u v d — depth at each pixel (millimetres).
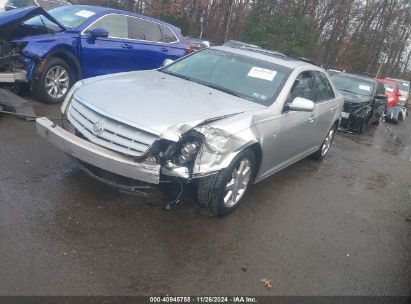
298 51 27641
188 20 28984
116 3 30094
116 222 3795
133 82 4555
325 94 6500
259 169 4664
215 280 3285
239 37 29859
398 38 45188
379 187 6801
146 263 3316
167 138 3482
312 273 3668
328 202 5508
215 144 3758
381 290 3637
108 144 3625
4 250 3127
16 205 3744
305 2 27938
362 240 4562
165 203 4223
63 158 4895
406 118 20031
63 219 3684
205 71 5293
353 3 33844
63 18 7715
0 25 6164
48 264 3076
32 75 6754
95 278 3035
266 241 4055
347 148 9352
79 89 4230
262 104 4676
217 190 3973
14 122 5867
